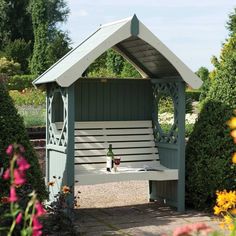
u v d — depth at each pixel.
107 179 6.89
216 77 7.31
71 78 6.60
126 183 9.36
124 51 7.72
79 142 7.36
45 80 7.05
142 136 7.80
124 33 6.75
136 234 6.05
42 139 11.42
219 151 6.99
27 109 15.71
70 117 6.73
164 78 7.58
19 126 6.11
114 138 7.59
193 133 7.41
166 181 7.55
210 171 7.00
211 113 7.21
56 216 5.70
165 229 6.27
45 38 35.75
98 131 7.54
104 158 7.39
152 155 7.73
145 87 7.99
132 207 7.52
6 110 6.07
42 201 6.11
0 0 41.16
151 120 7.95
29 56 36.75
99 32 7.34
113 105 7.82
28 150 6.10
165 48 6.97
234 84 7.08
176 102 7.37
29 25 41.78
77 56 6.91
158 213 7.12
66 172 6.75
